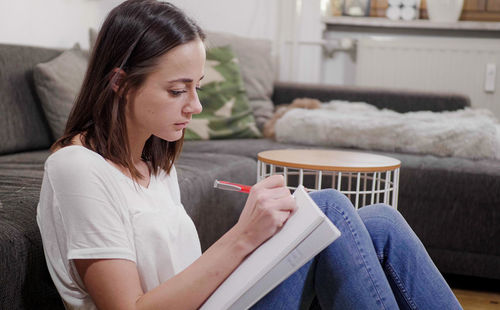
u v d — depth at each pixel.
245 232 0.88
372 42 3.63
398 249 1.11
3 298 1.00
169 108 0.94
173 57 0.92
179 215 1.09
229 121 2.80
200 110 0.97
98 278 0.86
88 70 0.98
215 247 0.90
